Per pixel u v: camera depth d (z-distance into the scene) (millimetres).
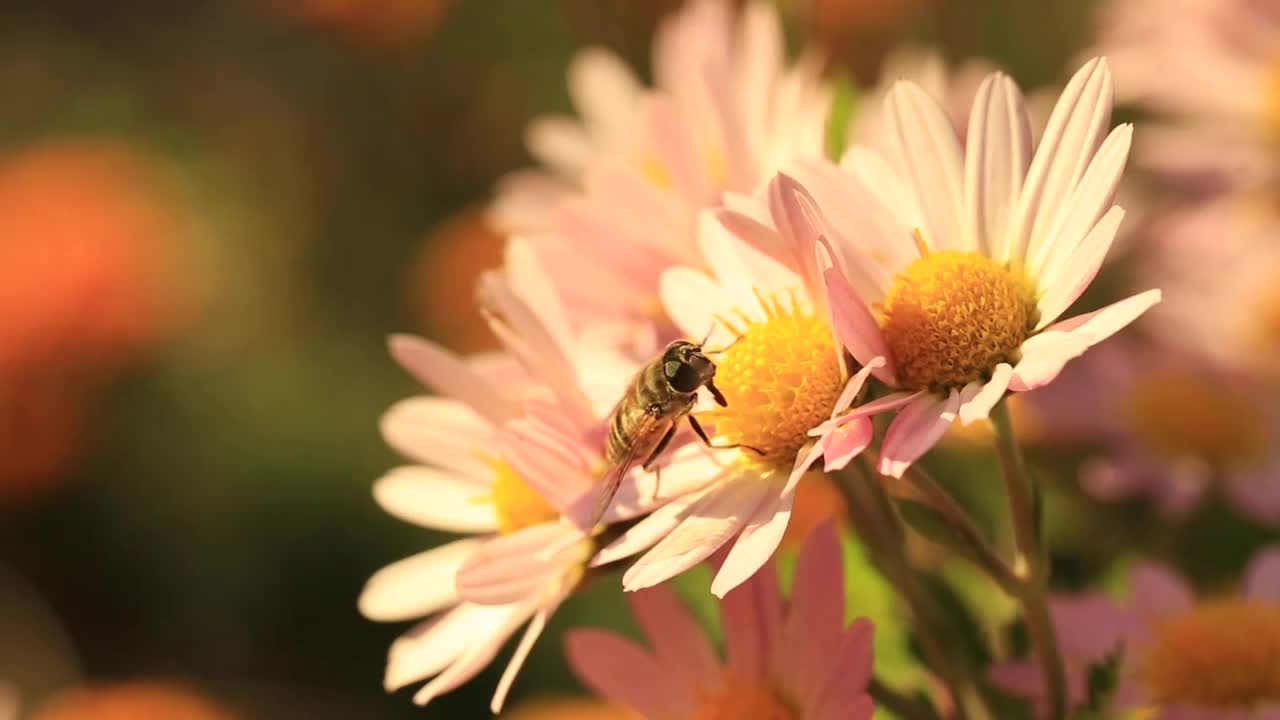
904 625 323
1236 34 440
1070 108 295
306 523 811
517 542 305
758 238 295
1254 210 431
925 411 290
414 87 967
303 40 1024
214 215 994
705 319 312
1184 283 427
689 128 329
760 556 290
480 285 324
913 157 302
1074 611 329
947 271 295
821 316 304
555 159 413
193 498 812
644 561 293
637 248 327
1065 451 376
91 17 1200
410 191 984
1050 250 295
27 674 753
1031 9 631
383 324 962
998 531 353
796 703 301
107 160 849
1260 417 384
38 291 741
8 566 778
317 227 996
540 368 316
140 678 785
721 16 354
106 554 795
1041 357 287
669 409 305
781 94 336
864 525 304
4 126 1127
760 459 303
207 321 894
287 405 860
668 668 310
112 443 797
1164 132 443
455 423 328
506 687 298
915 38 523
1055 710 299
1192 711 326
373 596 323
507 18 927
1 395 736
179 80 1117
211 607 801
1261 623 331
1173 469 378
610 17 624
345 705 768
